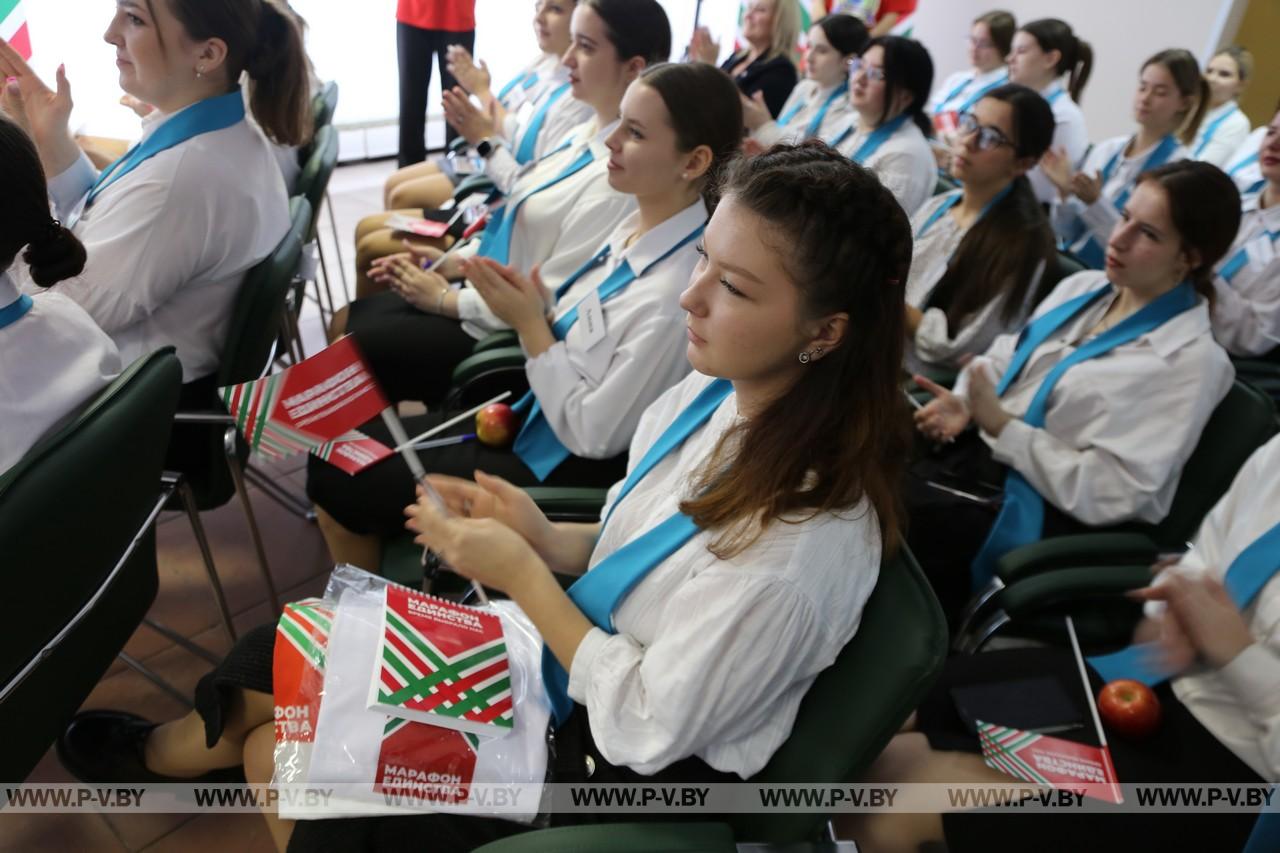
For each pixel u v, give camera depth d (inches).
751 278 33.9
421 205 128.2
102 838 57.6
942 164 129.0
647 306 62.0
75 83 134.5
